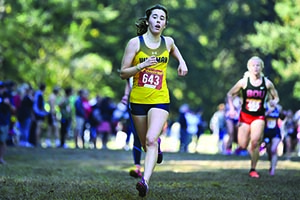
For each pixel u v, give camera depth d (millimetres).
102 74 87062
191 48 102875
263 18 101000
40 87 45844
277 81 95062
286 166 34250
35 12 80000
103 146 49781
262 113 25641
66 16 86188
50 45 80438
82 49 84188
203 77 105062
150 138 17109
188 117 54594
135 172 24547
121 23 97000
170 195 18859
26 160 33781
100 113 48875
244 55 104750
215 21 105250
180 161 36500
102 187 20203
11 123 44375
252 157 26375
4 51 76438
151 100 17562
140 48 17688
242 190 21469
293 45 89625
